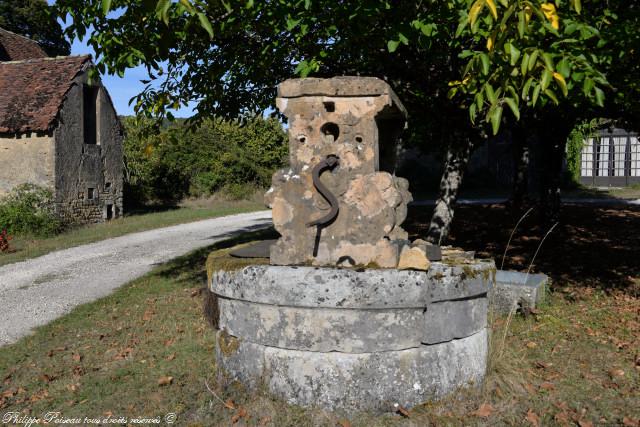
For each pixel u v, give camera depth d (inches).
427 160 963.3
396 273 129.8
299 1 196.7
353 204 136.6
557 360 174.6
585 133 561.0
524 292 226.7
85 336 235.1
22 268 418.9
